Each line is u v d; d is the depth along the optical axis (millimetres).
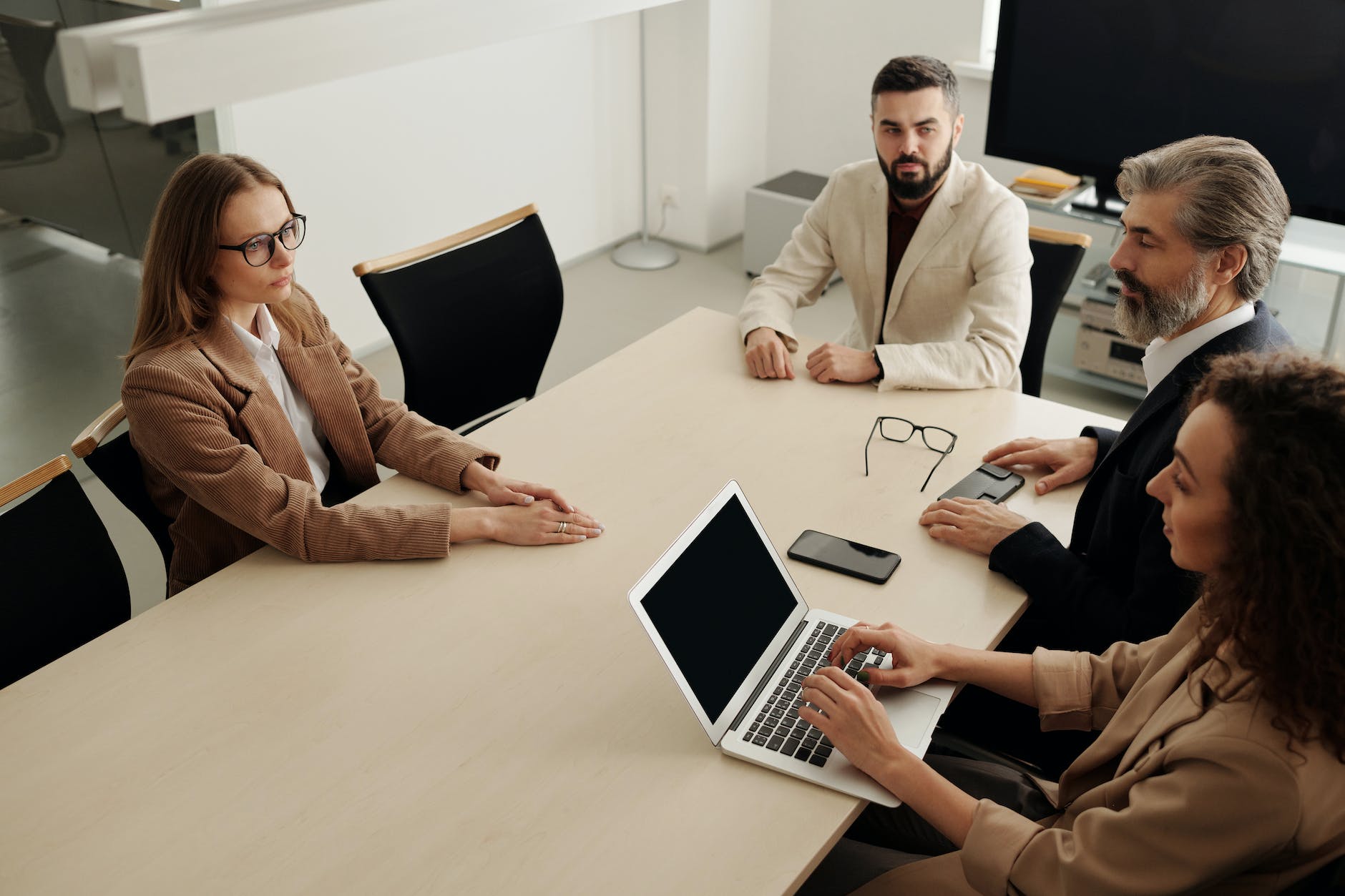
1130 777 1251
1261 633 1093
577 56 4656
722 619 1582
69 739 1532
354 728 1546
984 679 1611
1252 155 1677
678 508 2008
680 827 1389
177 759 1499
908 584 1823
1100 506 1834
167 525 2088
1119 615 1715
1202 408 1146
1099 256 3975
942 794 1394
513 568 1866
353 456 2219
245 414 1966
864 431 2248
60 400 3393
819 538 1918
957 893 1476
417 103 4113
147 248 1951
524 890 1308
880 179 2645
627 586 1825
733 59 4910
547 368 4191
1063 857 1255
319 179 3914
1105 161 3828
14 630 1783
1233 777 1102
